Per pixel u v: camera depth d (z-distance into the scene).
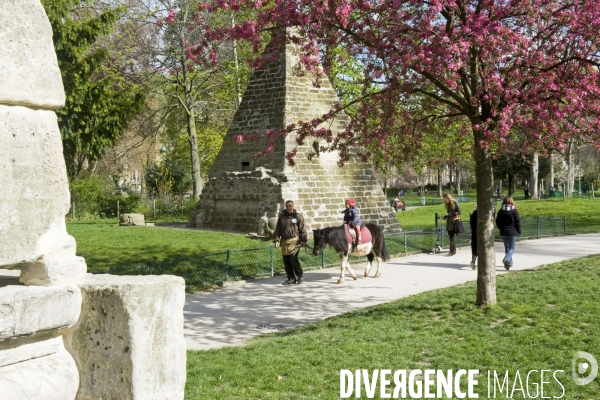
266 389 7.66
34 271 3.64
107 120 33.59
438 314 11.69
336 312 12.88
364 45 11.73
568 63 11.02
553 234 28.28
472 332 10.30
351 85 35.53
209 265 17.09
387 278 16.83
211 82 45.59
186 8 36.16
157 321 3.88
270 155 13.10
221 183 29.17
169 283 3.95
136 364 3.73
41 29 3.63
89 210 37.72
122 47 41.09
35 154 3.54
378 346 9.52
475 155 11.86
